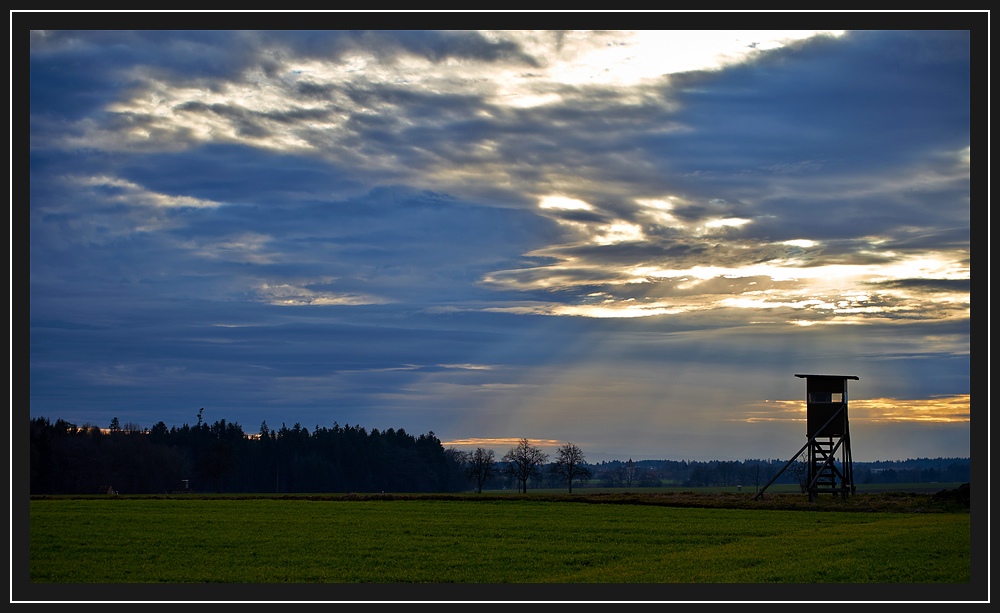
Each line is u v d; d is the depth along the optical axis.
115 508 73.88
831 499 80.81
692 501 80.50
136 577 39.84
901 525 55.72
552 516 67.12
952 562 40.12
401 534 54.34
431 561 43.72
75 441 175.88
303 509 73.94
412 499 88.31
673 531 55.97
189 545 49.22
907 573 37.97
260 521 62.22
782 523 61.12
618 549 47.81
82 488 168.62
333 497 92.19
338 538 52.12
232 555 45.75
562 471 186.38
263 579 39.25
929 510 68.00
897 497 79.31
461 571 41.06
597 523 61.06
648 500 82.19
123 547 48.41
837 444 83.31
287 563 43.34
